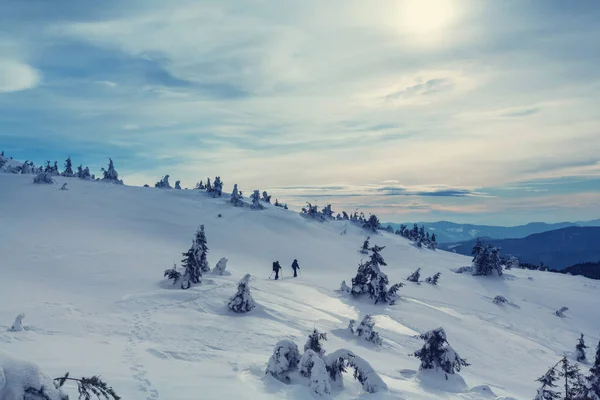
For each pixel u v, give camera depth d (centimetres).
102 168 8538
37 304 2027
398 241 8606
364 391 1204
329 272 4638
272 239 6047
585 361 2639
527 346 2661
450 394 1385
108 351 1295
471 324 2950
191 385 986
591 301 5116
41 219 4781
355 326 2119
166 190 8475
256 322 1986
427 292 4141
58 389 428
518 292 5231
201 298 2309
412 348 2123
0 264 2875
